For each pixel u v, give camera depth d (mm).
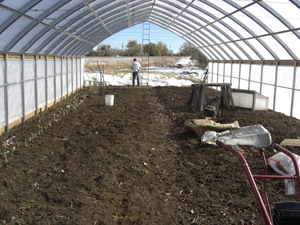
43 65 11609
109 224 4043
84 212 4328
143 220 4117
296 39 9555
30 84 10156
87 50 19891
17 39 8047
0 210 4324
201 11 12461
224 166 5949
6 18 6910
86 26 13289
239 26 11859
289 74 10844
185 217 4227
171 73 31797
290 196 4680
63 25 10250
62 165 6031
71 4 8727
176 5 13414
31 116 10305
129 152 6832
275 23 9641
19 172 5656
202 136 7387
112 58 45875
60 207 4488
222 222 4066
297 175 2939
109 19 14586
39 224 4043
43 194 4859
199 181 5352
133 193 4898
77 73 18516
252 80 14125
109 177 5453
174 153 6875
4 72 8078
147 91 18188
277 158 5668
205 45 19484
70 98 15250
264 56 12688
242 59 15344
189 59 51000
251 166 5898
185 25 17547
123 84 23406
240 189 4961
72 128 8938
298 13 8398
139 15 17547
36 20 7895
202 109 11188
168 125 9492
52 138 7855
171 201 4680
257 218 4117
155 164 6188
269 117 10203
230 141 7027
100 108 12352
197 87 11328
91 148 7074
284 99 11156
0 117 7930
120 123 9656
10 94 8555
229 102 11625
